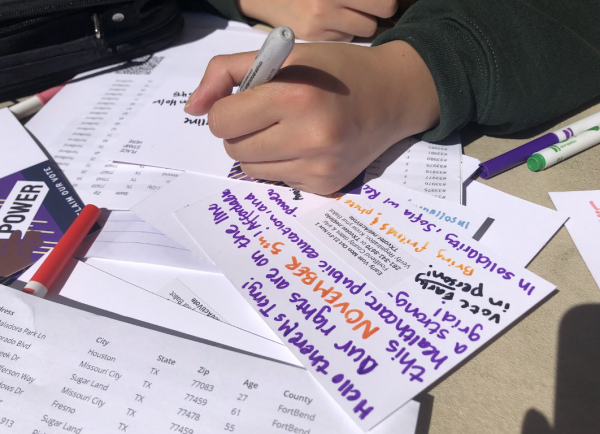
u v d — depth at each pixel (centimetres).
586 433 31
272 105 43
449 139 56
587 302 38
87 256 44
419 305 37
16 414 33
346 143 44
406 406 32
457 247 42
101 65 69
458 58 51
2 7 57
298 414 32
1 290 40
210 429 31
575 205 47
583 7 52
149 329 37
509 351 36
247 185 51
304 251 43
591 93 55
